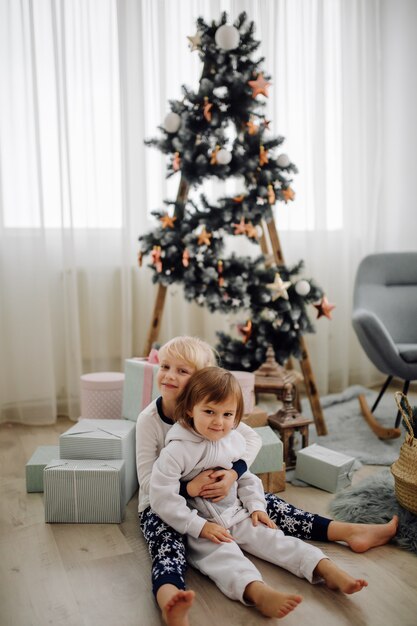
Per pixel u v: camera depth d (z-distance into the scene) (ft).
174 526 4.34
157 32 8.90
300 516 4.93
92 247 8.79
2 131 8.13
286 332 7.89
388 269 9.18
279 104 9.60
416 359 7.80
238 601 4.02
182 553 4.21
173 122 7.11
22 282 8.32
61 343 8.89
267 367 7.59
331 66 10.03
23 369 8.38
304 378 7.86
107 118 8.79
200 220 7.34
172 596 3.59
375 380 10.94
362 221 10.52
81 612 3.91
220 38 6.89
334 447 7.29
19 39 8.07
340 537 4.78
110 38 8.63
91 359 8.98
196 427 4.57
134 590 4.18
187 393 4.64
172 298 9.50
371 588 4.20
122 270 8.95
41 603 4.02
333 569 4.07
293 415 6.67
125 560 4.60
